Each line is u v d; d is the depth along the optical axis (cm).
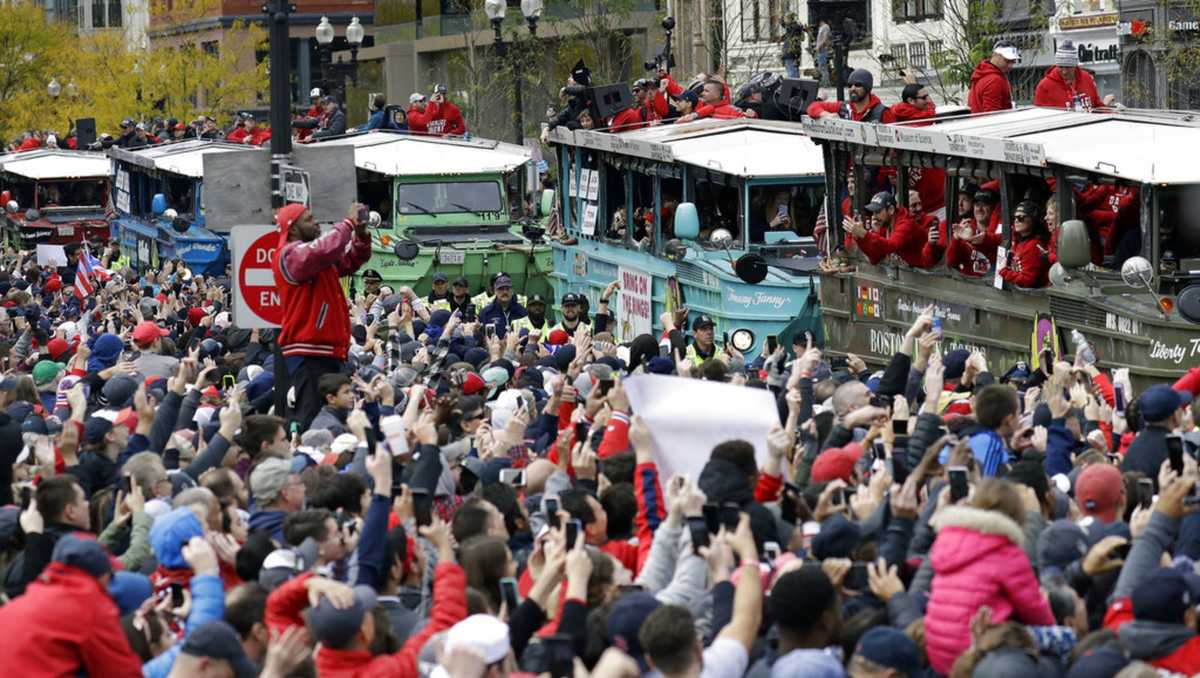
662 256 7112
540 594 2331
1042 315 4947
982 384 4369
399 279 8781
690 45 15262
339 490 2920
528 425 4012
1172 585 2136
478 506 2709
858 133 5797
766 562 2392
